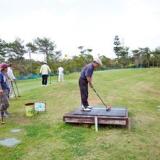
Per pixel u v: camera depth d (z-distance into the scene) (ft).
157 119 31.83
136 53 259.39
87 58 203.00
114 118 26.76
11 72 47.67
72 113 29.14
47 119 31.86
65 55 212.23
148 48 258.78
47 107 38.65
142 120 31.04
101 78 100.99
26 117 33.24
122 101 43.21
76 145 23.04
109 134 25.59
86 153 21.38
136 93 54.60
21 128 28.60
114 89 59.21
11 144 23.86
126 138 24.52
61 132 26.58
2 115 31.65
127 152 21.48
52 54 239.50
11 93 47.60
